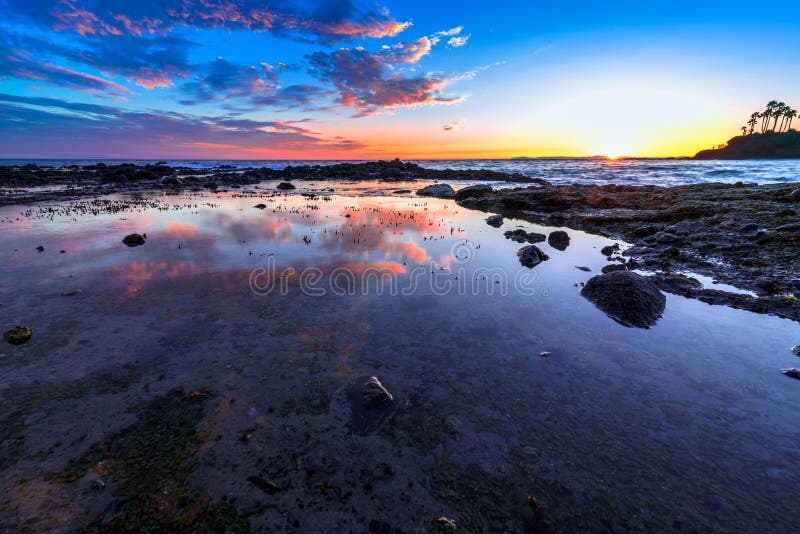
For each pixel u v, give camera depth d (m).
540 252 11.55
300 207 22.08
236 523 3.02
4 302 7.07
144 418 4.13
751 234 12.59
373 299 7.76
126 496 3.20
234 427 4.05
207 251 11.10
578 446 3.88
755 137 157.50
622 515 3.13
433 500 3.26
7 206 20.22
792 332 6.48
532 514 3.14
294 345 5.81
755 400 4.63
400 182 49.19
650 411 4.43
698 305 7.81
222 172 59.47
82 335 5.89
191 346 5.68
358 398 4.57
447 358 5.57
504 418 4.30
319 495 3.28
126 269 9.25
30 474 3.36
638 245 13.39
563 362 5.51
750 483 3.44
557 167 95.94
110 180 39.78
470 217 19.78
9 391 4.50
